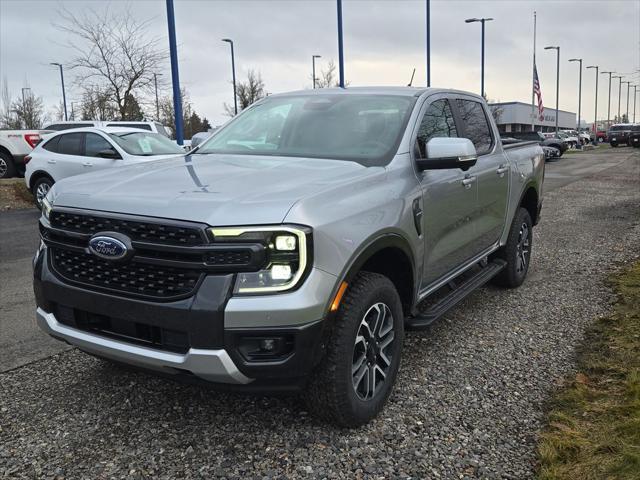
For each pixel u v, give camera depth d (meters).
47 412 3.39
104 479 2.77
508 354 4.21
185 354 2.70
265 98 4.87
